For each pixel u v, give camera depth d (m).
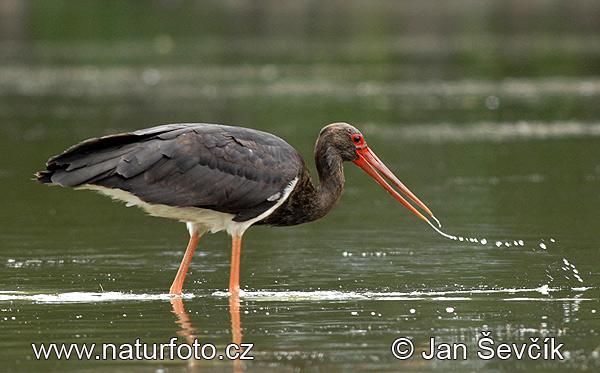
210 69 45.03
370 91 36.53
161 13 70.00
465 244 14.96
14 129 28.17
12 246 15.22
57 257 14.42
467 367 9.08
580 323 10.50
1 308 11.37
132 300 11.79
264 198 12.34
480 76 40.44
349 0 76.50
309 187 12.95
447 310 11.12
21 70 45.62
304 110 31.22
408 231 16.12
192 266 13.95
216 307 11.40
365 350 9.57
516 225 16.12
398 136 26.17
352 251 14.73
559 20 64.62
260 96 35.38
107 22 65.12
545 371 8.92
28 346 9.79
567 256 13.95
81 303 11.62
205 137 12.08
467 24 63.44
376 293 12.05
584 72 40.72
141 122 28.84
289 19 68.44
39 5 68.75
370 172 13.47
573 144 24.45
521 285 12.40
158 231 16.59
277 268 13.66
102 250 14.99
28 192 20.14
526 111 30.59
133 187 11.65
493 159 22.70
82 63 48.06
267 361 9.22
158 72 44.38
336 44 54.06
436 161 22.55
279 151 12.54
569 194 18.64
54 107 33.44
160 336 10.10
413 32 59.44
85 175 11.43
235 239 12.44
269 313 11.06
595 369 8.99
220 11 72.06
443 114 30.25
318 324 10.55
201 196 11.96
